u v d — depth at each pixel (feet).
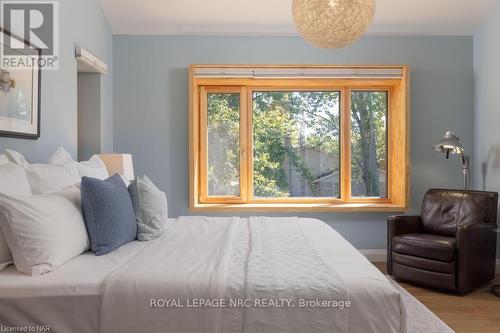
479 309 9.11
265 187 14.03
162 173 13.41
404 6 12.12
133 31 13.19
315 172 14.07
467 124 13.50
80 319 4.66
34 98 7.98
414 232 11.84
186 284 4.73
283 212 13.34
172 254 6.02
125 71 13.29
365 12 7.03
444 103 13.44
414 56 13.38
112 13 12.43
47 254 5.13
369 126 13.99
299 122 14.03
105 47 12.52
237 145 13.89
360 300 4.69
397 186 13.69
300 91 13.97
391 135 13.94
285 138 14.03
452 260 9.93
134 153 13.37
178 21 12.81
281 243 6.81
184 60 13.33
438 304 9.42
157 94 13.34
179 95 13.35
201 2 12.02
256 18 12.63
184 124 13.39
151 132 13.37
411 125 13.44
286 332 4.57
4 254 5.21
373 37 13.32
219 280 4.82
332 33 7.14
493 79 12.21
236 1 11.98
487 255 10.76
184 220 9.32
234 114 13.88
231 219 9.46
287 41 13.30
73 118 10.03
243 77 13.06
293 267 5.37
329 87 13.92
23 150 7.76
